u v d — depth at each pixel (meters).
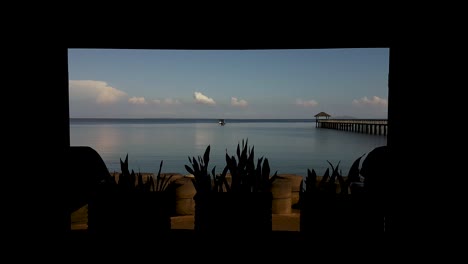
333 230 1.82
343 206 1.82
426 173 2.27
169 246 1.88
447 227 2.09
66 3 2.09
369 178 2.61
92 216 1.86
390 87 2.67
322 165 15.02
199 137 34.84
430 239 2.02
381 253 1.79
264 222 1.86
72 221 3.22
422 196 2.21
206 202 1.88
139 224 1.85
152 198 1.87
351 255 1.81
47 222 2.35
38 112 2.40
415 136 2.42
